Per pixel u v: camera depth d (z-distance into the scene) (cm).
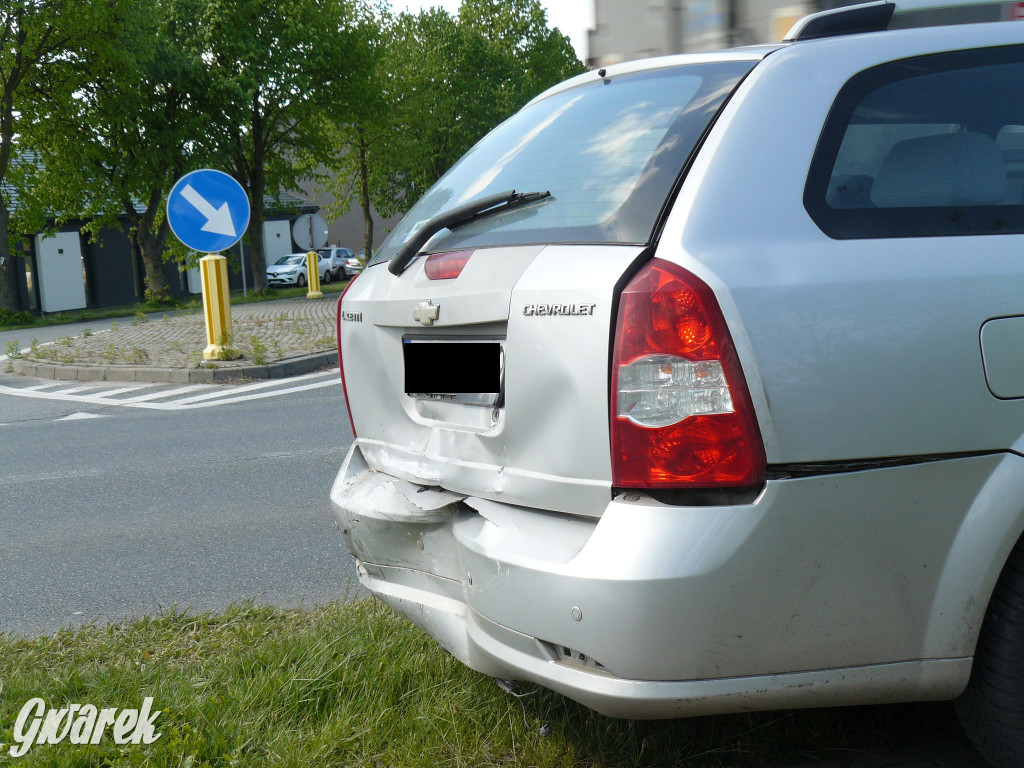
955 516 226
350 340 319
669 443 217
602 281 227
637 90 291
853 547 221
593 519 232
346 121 4078
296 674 324
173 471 738
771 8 375
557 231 251
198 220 1284
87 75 3412
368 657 335
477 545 247
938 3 279
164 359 1391
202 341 1636
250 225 3928
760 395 216
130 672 343
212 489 671
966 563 227
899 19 278
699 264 221
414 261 292
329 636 355
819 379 219
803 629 221
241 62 3697
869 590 223
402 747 285
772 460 216
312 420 934
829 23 268
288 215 5509
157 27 3491
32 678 343
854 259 229
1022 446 229
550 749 279
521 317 242
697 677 218
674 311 217
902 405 223
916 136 251
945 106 256
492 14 5744
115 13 3341
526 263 248
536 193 272
